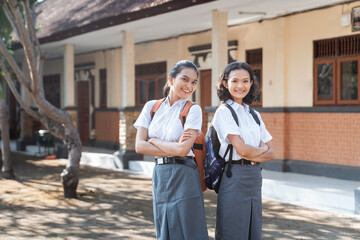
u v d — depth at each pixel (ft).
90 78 55.52
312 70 31.35
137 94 48.24
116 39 43.09
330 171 29.78
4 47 24.79
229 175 10.85
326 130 30.27
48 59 61.21
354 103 28.99
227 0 27.20
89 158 42.06
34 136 54.39
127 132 38.04
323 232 18.53
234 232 10.85
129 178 33.19
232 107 11.16
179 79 10.62
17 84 69.62
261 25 34.58
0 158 47.32
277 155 33.42
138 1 33.47
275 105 33.86
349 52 29.19
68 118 26.08
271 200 25.26
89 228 19.49
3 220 20.98
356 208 21.71
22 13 29.73
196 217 10.47
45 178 33.73
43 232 18.89
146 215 21.84
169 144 10.40
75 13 43.88
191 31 39.42
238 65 11.09
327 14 30.17
